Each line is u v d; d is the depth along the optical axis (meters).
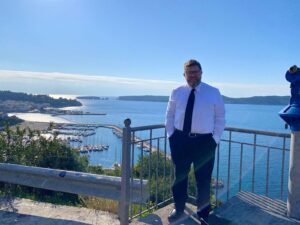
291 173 3.84
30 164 7.51
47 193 6.59
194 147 3.77
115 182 4.29
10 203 5.30
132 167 4.20
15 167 5.01
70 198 6.55
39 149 7.85
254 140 4.34
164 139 4.72
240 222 3.85
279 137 4.10
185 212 4.36
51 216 4.73
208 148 3.77
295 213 3.84
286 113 3.71
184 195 4.02
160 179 4.85
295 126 3.72
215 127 3.77
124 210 4.10
